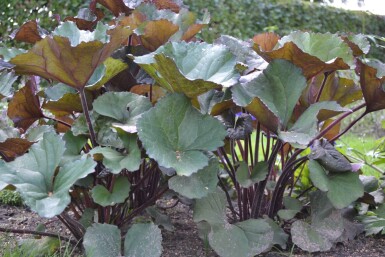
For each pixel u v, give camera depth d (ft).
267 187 5.86
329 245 5.36
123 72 5.36
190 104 4.55
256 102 4.57
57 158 4.37
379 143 7.77
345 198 5.09
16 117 5.47
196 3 21.61
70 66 4.36
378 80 4.93
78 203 5.69
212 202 5.23
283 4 24.06
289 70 4.98
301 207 5.77
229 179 7.36
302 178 6.86
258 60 5.60
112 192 4.70
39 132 5.30
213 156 4.97
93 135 4.81
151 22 5.25
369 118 16.98
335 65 4.95
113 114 4.81
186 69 4.60
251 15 22.82
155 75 4.60
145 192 5.95
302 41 5.57
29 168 4.31
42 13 20.57
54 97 5.38
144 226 4.72
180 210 7.13
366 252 5.67
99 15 6.90
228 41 5.78
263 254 5.41
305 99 5.75
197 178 4.63
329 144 5.27
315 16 24.99
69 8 20.33
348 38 6.04
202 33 21.50
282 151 6.21
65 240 5.37
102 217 5.11
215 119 4.53
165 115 4.43
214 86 4.28
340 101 6.13
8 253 4.70
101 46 4.22
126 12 6.64
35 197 4.09
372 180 6.33
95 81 5.05
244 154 6.00
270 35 6.10
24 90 5.20
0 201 7.39
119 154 4.58
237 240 5.02
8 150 4.82
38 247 5.22
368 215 6.39
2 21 21.20
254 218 5.51
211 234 4.99
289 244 5.74
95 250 4.51
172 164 4.21
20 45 20.79
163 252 5.40
